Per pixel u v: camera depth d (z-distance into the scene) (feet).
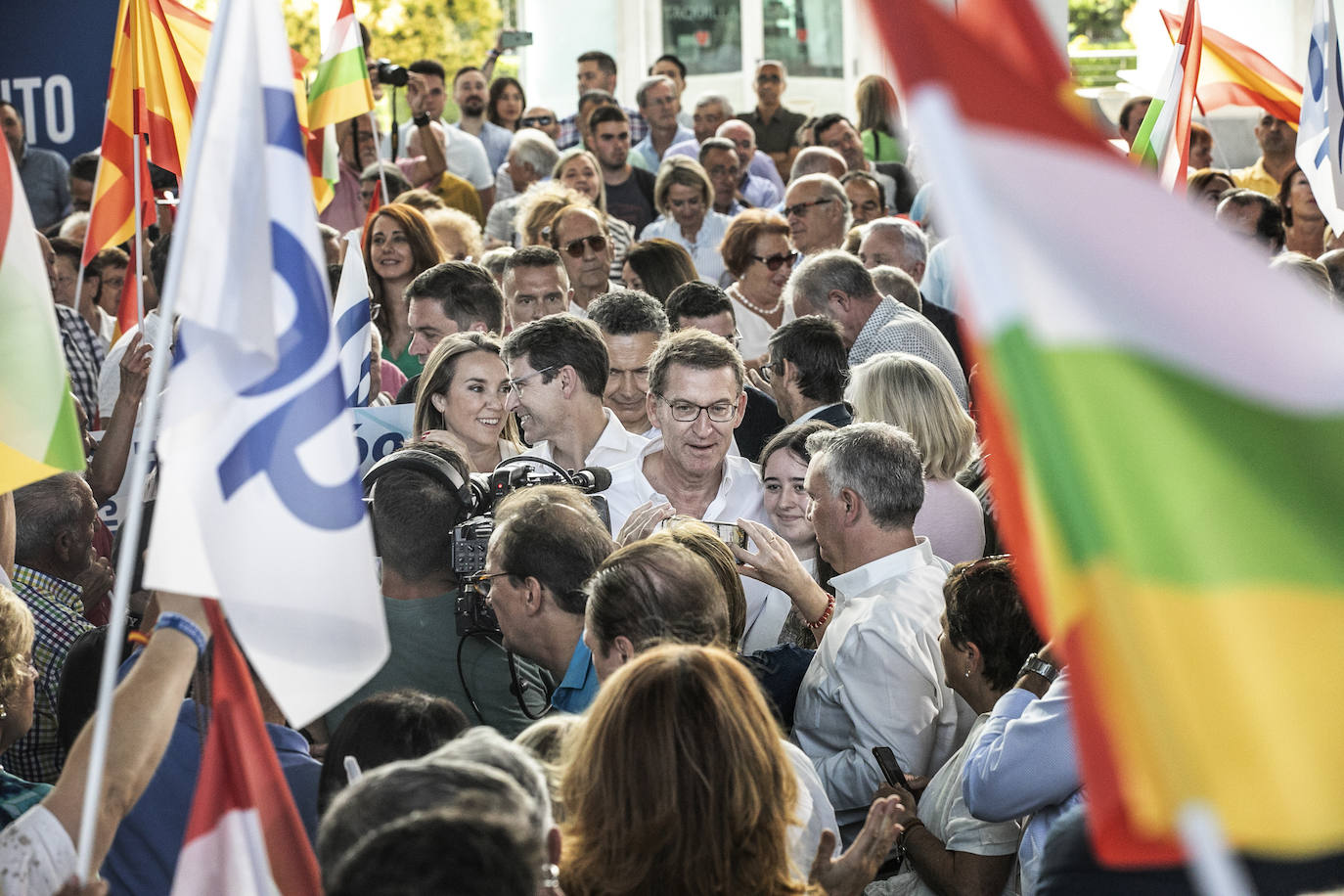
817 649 12.66
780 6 47.50
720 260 29.14
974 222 4.41
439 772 5.93
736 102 48.03
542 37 49.49
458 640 11.04
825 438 12.87
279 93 7.22
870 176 31.12
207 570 6.76
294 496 6.96
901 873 11.13
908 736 11.50
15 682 9.32
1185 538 4.58
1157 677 4.58
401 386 19.31
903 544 12.31
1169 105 15.46
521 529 10.61
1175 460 4.59
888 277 21.30
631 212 33.45
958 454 14.93
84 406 21.52
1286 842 4.54
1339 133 20.33
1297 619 4.59
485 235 29.91
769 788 7.25
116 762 6.98
